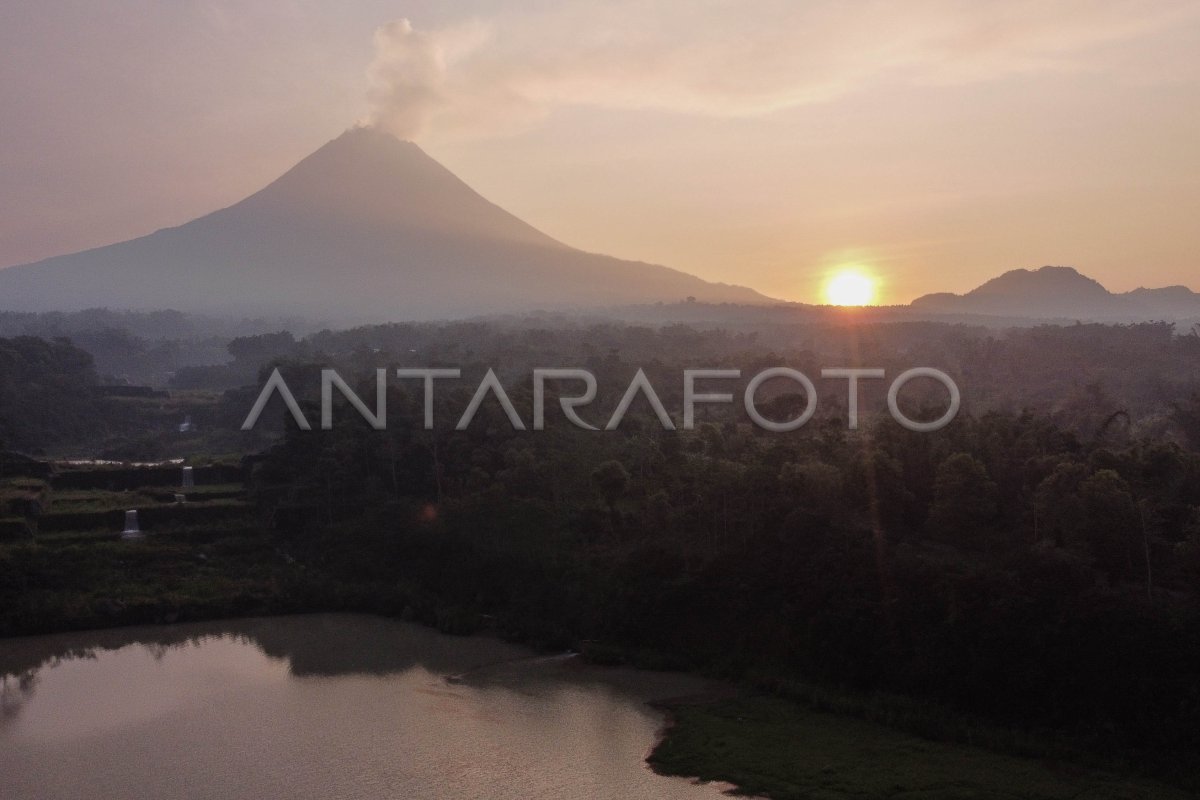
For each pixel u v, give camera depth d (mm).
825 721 42625
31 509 72812
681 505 61688
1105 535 44594
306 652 55594
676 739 41062
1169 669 37781
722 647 50781
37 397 124312
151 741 42344
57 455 117062
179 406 138125
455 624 58531
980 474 51531
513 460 72000
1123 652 38719
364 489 76250
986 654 41375
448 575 63781
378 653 55094
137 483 86250
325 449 78062
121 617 61344
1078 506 45375
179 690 49312
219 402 137000
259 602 63969
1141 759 36406
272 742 41969
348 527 71812
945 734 40094
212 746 41594
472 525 65688
